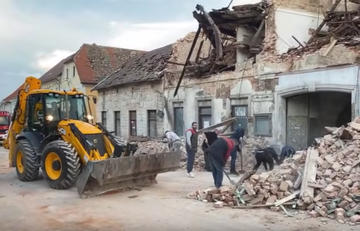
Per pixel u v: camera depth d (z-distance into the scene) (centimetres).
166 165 1075
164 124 2062
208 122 1781
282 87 1411
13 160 1259
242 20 1716
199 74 1830
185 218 744
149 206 844
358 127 952
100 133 1049
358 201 733
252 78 1536
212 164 969
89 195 928
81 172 997
